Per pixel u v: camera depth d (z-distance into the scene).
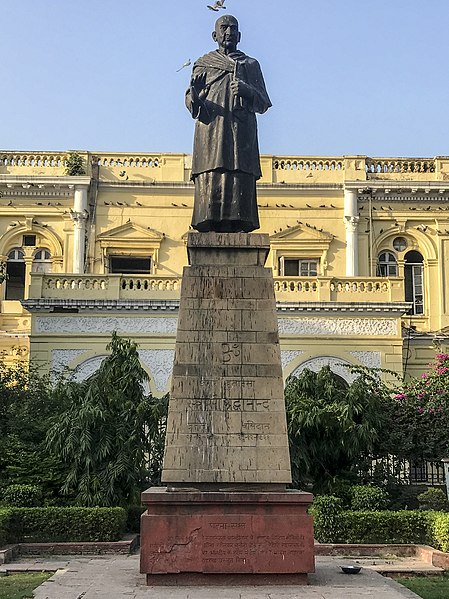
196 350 13.30
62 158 36.69
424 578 15.38
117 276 31.02
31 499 19.45
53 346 30.23
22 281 35.91
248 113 14.74
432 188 36.44
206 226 14.52
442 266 36.28
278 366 13.26
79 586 11.66
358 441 21.44
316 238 36.16
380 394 23.64
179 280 31.25
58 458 20.53
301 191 36.72
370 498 19.92
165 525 12.03
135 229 35.97
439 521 17.30
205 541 11.99
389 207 36.62
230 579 11.86
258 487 12.63
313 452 21.47
